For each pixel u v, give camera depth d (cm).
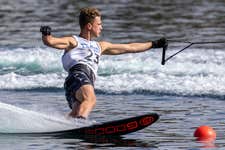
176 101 3703
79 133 2952
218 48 5238
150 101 3716
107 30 6388
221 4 8325
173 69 4456
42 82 4259
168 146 2741
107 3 8575
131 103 3669
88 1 8812
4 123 2998
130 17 7312
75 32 6309
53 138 2886
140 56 4831
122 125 2923
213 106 3562
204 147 2720
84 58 2995
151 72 4406
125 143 2789
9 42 5669
